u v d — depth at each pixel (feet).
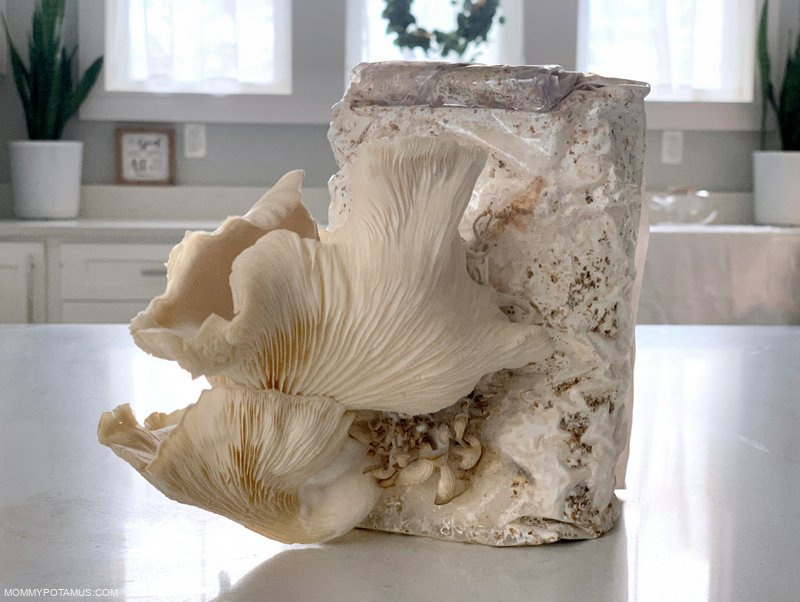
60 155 12.23
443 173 2.40
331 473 2.76
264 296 2.34
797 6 13.51
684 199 12.87
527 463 2.89
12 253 11.30
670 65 13.43
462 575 2.61
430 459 2.82
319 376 2.51
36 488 3.37
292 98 13.24
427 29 12.95
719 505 3.26
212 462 2.48
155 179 13.35
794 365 5.96
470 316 2.57
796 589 2.51
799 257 11.63
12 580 2.52
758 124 13.58
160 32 13.01
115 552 2.75
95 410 4.57
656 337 6.97
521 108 2.90
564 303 2.89
